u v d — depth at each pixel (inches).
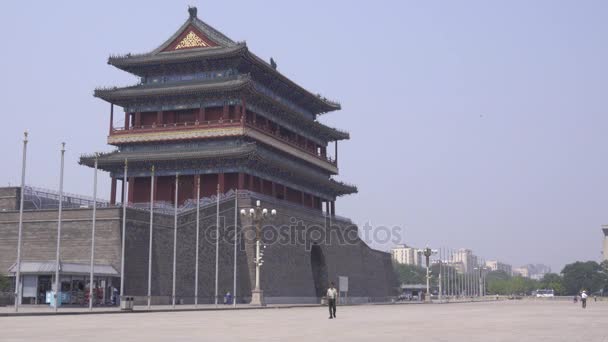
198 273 4020.7
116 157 4749.0
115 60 4886.8
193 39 4940.9
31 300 3240.7
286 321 2118.6
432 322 2101.4
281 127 5398.6
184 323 1931.6
